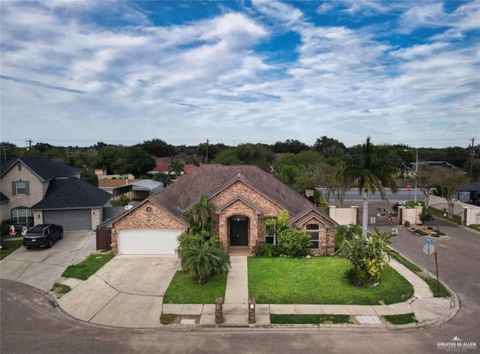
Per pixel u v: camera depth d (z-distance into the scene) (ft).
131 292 59.82
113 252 81.51
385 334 46.62
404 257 82.07
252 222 80.74
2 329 47.75
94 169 265.34
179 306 54.49
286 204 90.48
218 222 82.33
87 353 41.68
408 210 122.11
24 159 111.96
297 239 78.84
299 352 42.04
